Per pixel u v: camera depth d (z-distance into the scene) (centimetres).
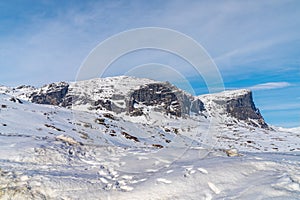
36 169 920
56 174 868
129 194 742
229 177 784
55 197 730
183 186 745
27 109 2825
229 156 1115
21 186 754
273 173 802
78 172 941
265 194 648
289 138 6244
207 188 731
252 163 889
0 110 2394
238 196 663
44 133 1983
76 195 743
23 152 1065
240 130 6981
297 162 958
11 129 1861
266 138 5912
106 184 834
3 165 916
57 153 1127
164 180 785
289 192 646
